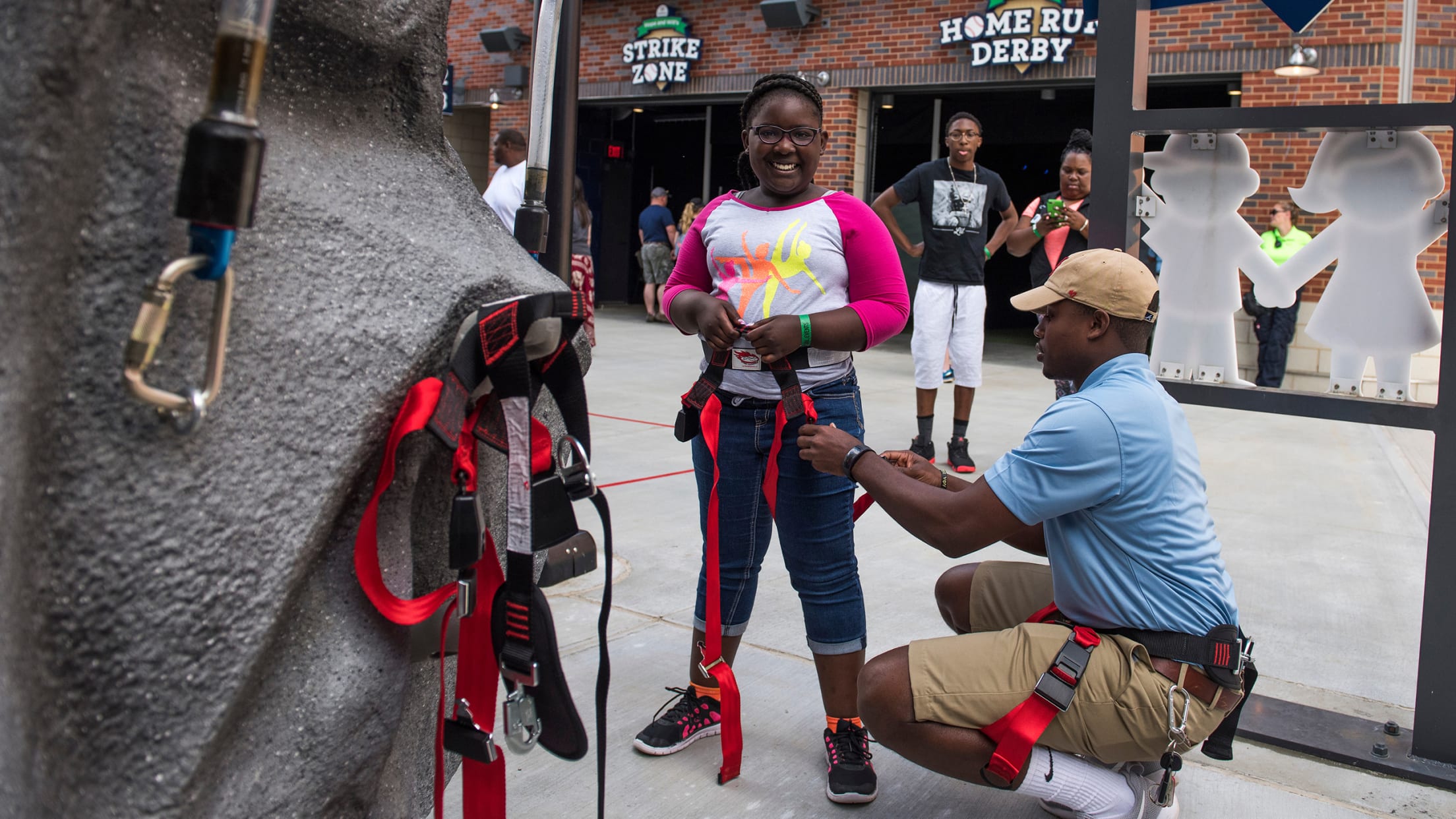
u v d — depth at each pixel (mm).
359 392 1106
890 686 2105
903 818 2363
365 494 1186
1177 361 2975
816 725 2799
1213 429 7398
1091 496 2023
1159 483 2039
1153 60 10453
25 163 828
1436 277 7285
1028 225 5672
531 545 1224
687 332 2615
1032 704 2025
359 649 1168
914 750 2119
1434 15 9445
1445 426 2545
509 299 1275
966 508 2084
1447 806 2455
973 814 2393
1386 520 5023
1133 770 2158
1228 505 5254
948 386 9305
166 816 955
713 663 2434
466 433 1255
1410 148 2621
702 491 2639
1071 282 2180
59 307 892
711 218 2551
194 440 966
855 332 2340
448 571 1449
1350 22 9508
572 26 3455
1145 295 2148
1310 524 4922
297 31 1166
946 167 5766
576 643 3260
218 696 977
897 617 3568
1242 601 3820
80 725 922
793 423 2441
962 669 2082
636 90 14047
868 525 4789
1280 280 2818
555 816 2311
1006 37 11297
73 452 899
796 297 2404
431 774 1525
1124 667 2012
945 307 5848
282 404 1045
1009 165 18047
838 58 12547
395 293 1170
